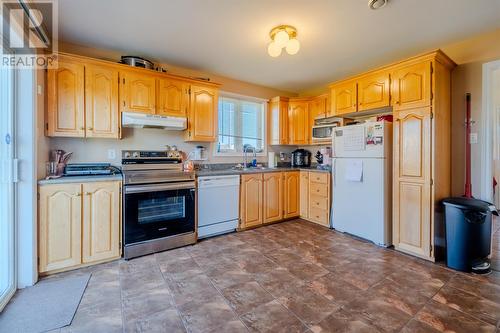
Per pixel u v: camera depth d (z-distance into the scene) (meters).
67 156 2.59
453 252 2.28
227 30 2.48
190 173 2.95
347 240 3.07
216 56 3.11
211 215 3.17
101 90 2.61
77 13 2.17
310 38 2.64
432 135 2.42
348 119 3.73
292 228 3.59
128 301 1.78
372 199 2.92
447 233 2.34
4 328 1.49
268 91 4.48
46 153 2.40
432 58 2.41
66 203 2.21
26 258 1.97
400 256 2.58
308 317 1.60
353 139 3.13
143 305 1.73
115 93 2.68
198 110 3.28
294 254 2.64
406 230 2.64
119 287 1.96
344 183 3.27
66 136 2.45
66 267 2.22
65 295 1.84
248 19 2.28
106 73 2.64
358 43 2.76
